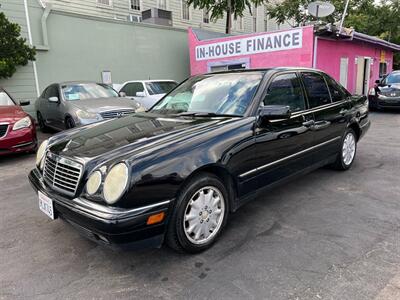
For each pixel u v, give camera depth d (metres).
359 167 5.02
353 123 4.74
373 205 3.62
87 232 2.41
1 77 9.38
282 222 3.28
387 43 14.06
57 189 2.65
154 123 3.23
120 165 2.34
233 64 12.36
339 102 4.50
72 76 11.25
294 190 4.13
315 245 2.82
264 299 2.17
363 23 19.41
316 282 2.32
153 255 2.76
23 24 10.01
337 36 10.58
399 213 3.40
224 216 2.93
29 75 10.25
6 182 4.95
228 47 12.35
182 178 2.49
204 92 3.72
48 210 2.73
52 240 3.09
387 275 2.37
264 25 22.61
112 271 2.57
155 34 13.34
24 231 3.28
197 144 2.66
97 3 14.40
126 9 15.48
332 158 4.46
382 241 2.84
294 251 2.74
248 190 3.11
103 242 2.38
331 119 4.19
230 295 2.22
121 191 2.26
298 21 19.92
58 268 2.63
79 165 2.52
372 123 9.23
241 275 2.44
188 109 3.62
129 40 12.59
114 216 2.22
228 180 2.94
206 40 13.02
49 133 9.32
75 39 11.16
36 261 2.74
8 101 7.18
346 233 3.01
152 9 14.56
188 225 2.64
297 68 3.96
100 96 8.16
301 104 3.79
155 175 2.37
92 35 11.55
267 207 3.65
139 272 2.54
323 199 3.82
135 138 2.80
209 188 2.76
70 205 2.45
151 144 2.59
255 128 3.09
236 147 2.89
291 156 3.55
